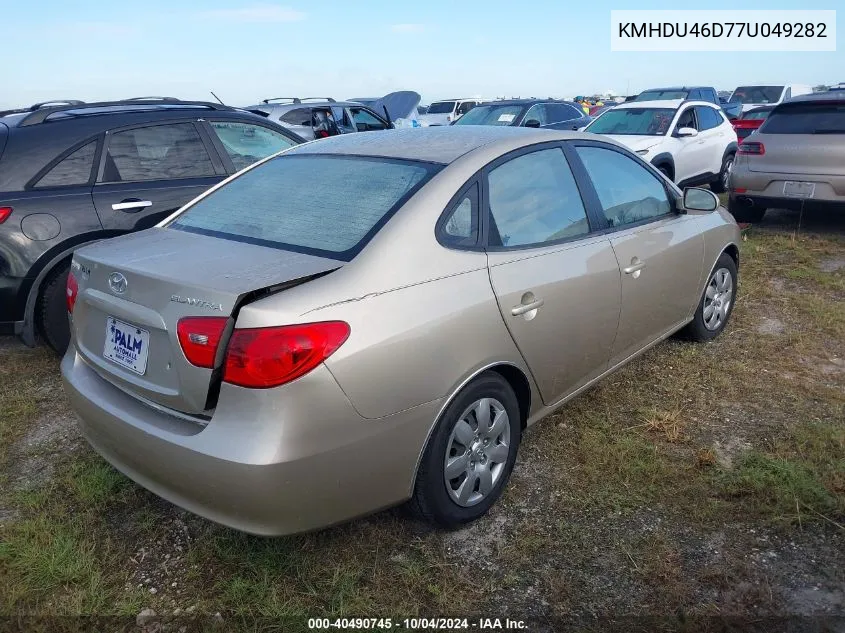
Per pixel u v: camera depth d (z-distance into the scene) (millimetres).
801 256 6602
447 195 2691
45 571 2533
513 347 2795
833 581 2459
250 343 2111
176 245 2717
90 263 2658
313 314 2170
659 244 3773
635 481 3055
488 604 2398
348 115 13258
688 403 3787
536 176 3135
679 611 2338
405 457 2430
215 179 5051
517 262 2842
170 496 2406
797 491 2896
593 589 2453
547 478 3113
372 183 2834
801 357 4375
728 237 4555
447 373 2490
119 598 2441
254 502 2154
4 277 4105
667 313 3988
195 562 2607
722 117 11297
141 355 2434
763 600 2377
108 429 2529
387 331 2309
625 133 10000
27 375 4328
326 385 2164
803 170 7230
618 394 3896
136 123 4785
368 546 2680
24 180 4266
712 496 2943
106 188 4523
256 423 2129
